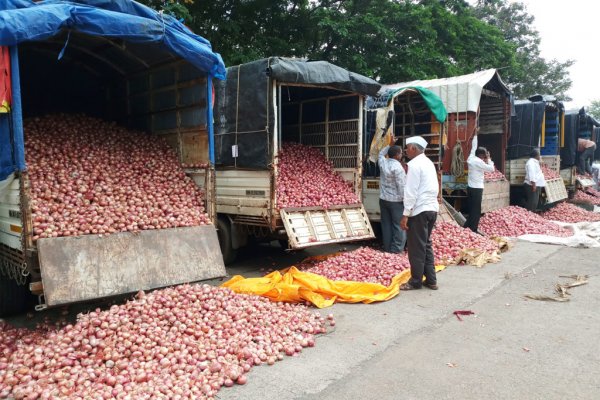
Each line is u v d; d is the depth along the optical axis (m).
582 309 5.55
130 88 7.87
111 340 4.21
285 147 8.70
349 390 3.68
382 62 15.91
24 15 4.35
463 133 10.83
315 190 8.00
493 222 11.15
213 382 3.75
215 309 5.05
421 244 6.26
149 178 6.32
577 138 17.12
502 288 6.46
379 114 8.98
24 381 3.72
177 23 5.86
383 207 8.42
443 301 5.92
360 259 7.27
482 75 11.32
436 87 11.08
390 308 5.68
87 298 4.68
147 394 3.48
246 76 7.46
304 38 15.68
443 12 18.28
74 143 6.32
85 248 4.87
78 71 8.02
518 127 13.72
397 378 3.87
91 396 3.46
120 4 5.26
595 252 8.69
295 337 4.65
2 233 5.29
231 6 14.38
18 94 4.51
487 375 3.90
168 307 4.84
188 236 5.71
